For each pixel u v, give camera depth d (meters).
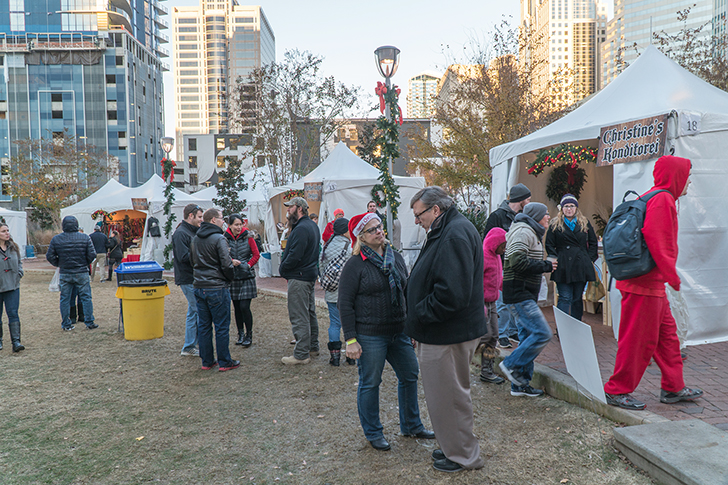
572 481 2.88
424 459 3.28
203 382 5.07
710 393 3.76
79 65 77.56
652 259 3.33
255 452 3.49
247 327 6.46
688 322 5.10
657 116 5.00
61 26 83.31
